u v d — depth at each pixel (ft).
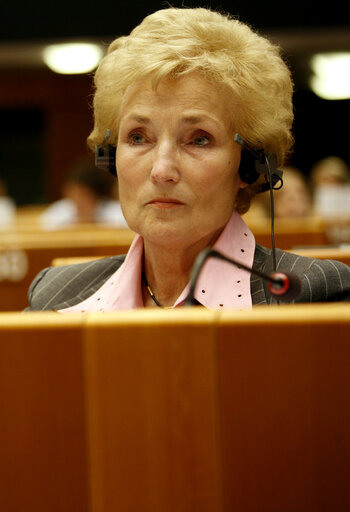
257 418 4.70
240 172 8.62
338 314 4.61
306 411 4.65
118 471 4.87
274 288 6.23
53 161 84.69
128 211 8.32
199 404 4.76
